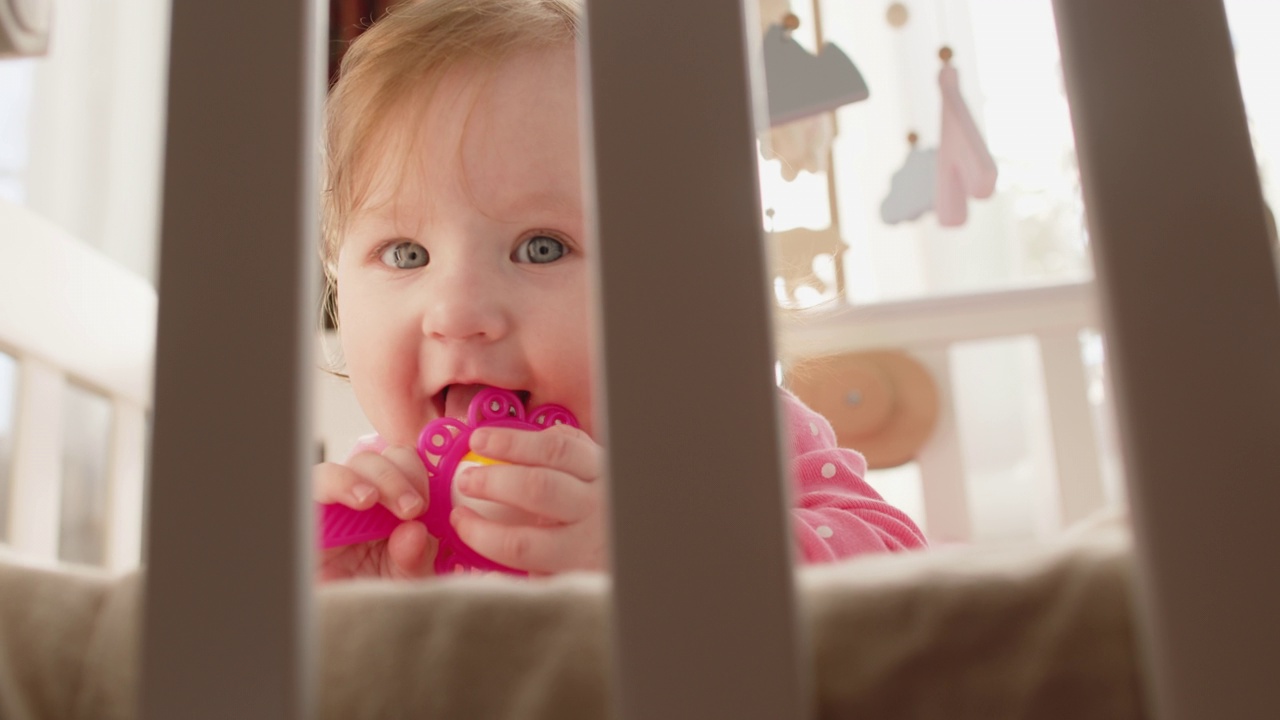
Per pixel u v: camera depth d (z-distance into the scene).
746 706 0.42
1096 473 1.66
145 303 1.41
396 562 0.83
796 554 0.45
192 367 0.47
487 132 1.01
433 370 0.99
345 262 1.05
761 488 0.44
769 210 1.62
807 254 1.72
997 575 0.48
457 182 1.00
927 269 2.03
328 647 0.50
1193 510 0.42
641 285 0.46
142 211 2.15
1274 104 1.85
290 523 0.46
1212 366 0.43
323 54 0.53
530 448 0.78
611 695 0.48
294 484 0.46
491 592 0.51
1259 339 0.43
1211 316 0.43
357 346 1.03
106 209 2.13
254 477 0.46
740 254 0.46
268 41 0.50
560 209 1.00
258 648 0.45
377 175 1.03
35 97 2.14
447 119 1.01
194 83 0.50
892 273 2.04
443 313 0.97
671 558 0.43
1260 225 0.44
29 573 0.56
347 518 0.85
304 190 0.49
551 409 0.96
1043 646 0.46
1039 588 0.47
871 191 2.04
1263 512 0.42
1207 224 0.44
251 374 0.47
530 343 0.98
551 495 0.77
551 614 0.50
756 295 0.45
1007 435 2.01
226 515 0.46
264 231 0.48
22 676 0.52
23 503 1.19
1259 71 1.86
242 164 0.49
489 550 0.78
